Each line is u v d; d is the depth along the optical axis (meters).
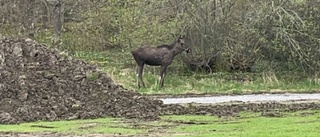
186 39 47.31
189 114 27.86
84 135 21.33
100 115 26.97
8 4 57.41
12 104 27.11
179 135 20.70
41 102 27.69
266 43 47.06
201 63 47.66
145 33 47.41
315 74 46.94
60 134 21.59
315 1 47.72
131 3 48.94
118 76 45.06
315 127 21.80
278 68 47.94
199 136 19.95
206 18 47.28
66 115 26.83
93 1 56.03
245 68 47.84
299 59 46.25
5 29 55.84
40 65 31.05
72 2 58.88
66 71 31.05
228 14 47.41
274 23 46.72
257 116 26.80
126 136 20.94
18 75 29.42
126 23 48.22
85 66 31.86
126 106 28.70
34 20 57.66
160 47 43.44
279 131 20.84
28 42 32.53
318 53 46.94
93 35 53.66
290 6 47.62
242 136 19.78
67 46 53.25
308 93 40.56
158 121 25.34
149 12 47.97
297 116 26.50
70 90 29.44
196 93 39.94
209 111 28.83
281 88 43.06
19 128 23.25
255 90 41.78
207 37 47.25
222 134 20.41
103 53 51.88
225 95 39.00
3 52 31.02
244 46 47.25
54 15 55.25
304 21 46.50
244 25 47.25
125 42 48.44
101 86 30.33
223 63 47.81
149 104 29.36
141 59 43.25
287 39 46.16
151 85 43.38
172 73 47.28
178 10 47.50
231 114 27.73
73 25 56.28
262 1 47.66
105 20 52.66
